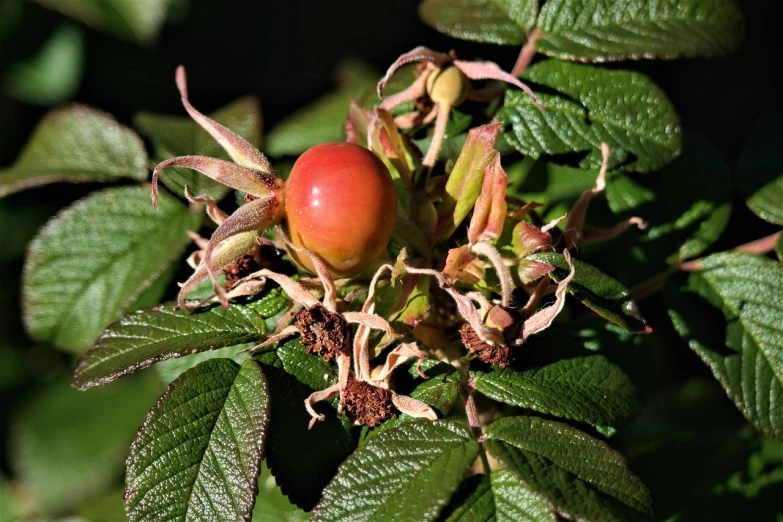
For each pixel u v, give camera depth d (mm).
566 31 447
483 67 428
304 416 402
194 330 413
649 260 460
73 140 468
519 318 396
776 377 430
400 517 382
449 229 410
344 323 396
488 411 428
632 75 441
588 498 383
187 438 394
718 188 462
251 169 399
